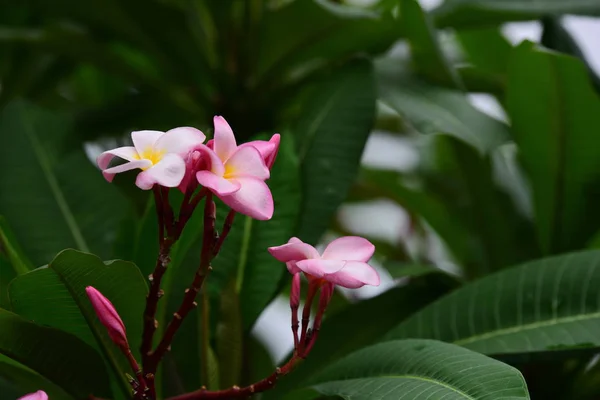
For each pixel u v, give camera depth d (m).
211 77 2.20
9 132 1.91
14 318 1.55
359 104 1.86
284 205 1.75
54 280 1.54
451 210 2.26
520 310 1.67
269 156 1.50
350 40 2.06
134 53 2.55
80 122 2.24
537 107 1.89
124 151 1.47
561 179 1.91
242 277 1.73
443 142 2.36
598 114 1.86
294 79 2.22
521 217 2.09
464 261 2.22
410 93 1.94
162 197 1.50
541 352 1.67
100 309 1.49
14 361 1.59
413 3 1.90
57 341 1.58
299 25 2.05
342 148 1.83
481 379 1.48
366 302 1.82
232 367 1.66
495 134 1.89
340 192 1.80
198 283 1.50
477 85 2.12
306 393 1.59
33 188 1.85
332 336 1.79
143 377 1.52
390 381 1.53
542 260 1.70
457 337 1.67
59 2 2.22
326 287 1.51
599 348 1.62
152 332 1.52
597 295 1.66
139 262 1.66
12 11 2.41
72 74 2.73
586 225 1.91
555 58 1.84
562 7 2.00
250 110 2.20
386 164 2.53
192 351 1.72
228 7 2.14
